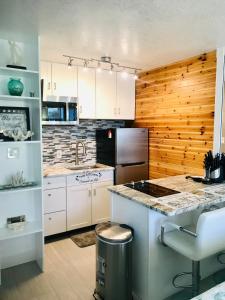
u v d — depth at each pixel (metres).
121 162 3.80
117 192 2.32
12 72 2.49
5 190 2.43
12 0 1.75
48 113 3.31
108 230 2.09
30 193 2.75
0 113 2.51
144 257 2.08
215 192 2.33
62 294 2.27
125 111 4.12
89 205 3.58
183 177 3.01
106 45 2.74
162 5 1.83
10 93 2.45
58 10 1.91
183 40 2.59
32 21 2.11
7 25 2.19
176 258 2.20
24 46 2.61
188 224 2.30
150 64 3.58
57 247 3.13
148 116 4.01
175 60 3.37
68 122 3.46
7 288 2.35
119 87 4.01
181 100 3.44
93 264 2.75
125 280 2.02
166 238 2.00
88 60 3.31
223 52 2.83
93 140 4.16
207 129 3.11
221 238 1.85
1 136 2.42
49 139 3.75
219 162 2.68
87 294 2.27
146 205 1.98
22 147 2.68
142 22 2.13
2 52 2.52
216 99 2.96
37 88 2.55
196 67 3.20
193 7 1.86
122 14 1.98
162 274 2.13
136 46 2.77
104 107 3.87
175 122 3.55
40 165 2.59
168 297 2.18
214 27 2.24
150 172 4.06
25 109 2.64
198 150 3.24
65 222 3.40
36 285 2.39
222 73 2.88
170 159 3.67
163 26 2.21
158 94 3.79
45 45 2.72
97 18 2.05
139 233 2.12
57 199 3.31
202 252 1.76
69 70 3.50
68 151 3.93
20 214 2.71
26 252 2.80
